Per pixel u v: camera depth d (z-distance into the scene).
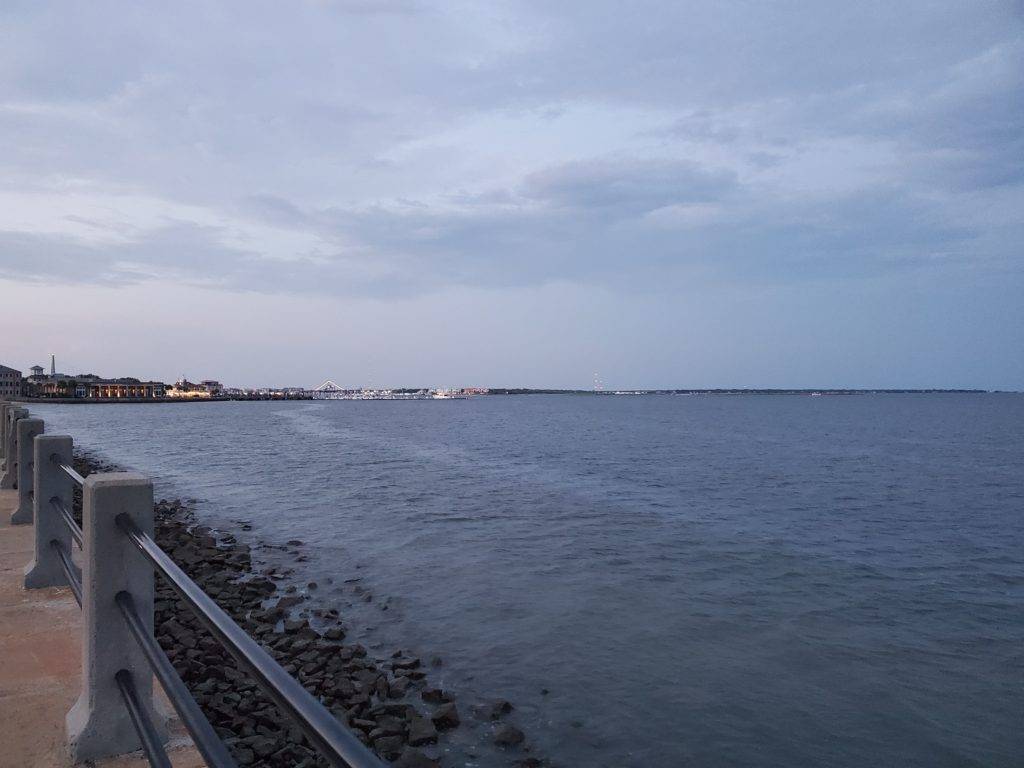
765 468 36.97
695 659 9.14
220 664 6.93
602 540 16.72
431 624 10.06
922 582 13.59
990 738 7.31
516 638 9.61
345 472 31.66
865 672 8.91
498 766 6.31
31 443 7.59
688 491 26.94
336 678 7.53
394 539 16.23
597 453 45.72
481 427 86.44
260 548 14.93
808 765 6.71
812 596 12.32
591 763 6.53
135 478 2.88
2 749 2.96
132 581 2.86
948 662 9.31
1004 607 11.91
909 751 7.04
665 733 7.16
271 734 5.70
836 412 170.00
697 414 150.75
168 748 2.97
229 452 42.78
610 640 9.70
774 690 8.29
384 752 6.25
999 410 196.38
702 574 13.66
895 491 28.39
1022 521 21.30
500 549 15.38
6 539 6.82
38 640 4.27
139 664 2.91
